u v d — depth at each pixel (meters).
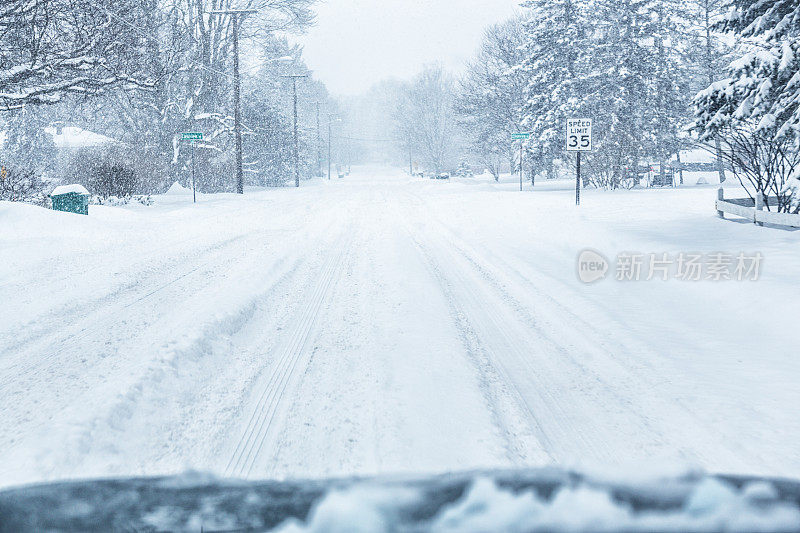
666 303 9.27
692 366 6.54
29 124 64.12
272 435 4.81
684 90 55.25
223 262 12.94
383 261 12.95
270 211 26.39
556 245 15.09
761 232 14.25
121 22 23.97
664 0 52.56
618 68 52.16
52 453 4.26
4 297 9.96
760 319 8.05
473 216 23.11
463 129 73.31
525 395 5.72
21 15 20.61
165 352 6.34
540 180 64.38
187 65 44.25
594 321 8.45
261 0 47.91
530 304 9.48
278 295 10.02
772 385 5.88
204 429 4.98
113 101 39.44
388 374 6.03
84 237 16.80
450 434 4.68
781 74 13.52
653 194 32.22
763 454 4.47
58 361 6.66
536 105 55.38
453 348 6.92
